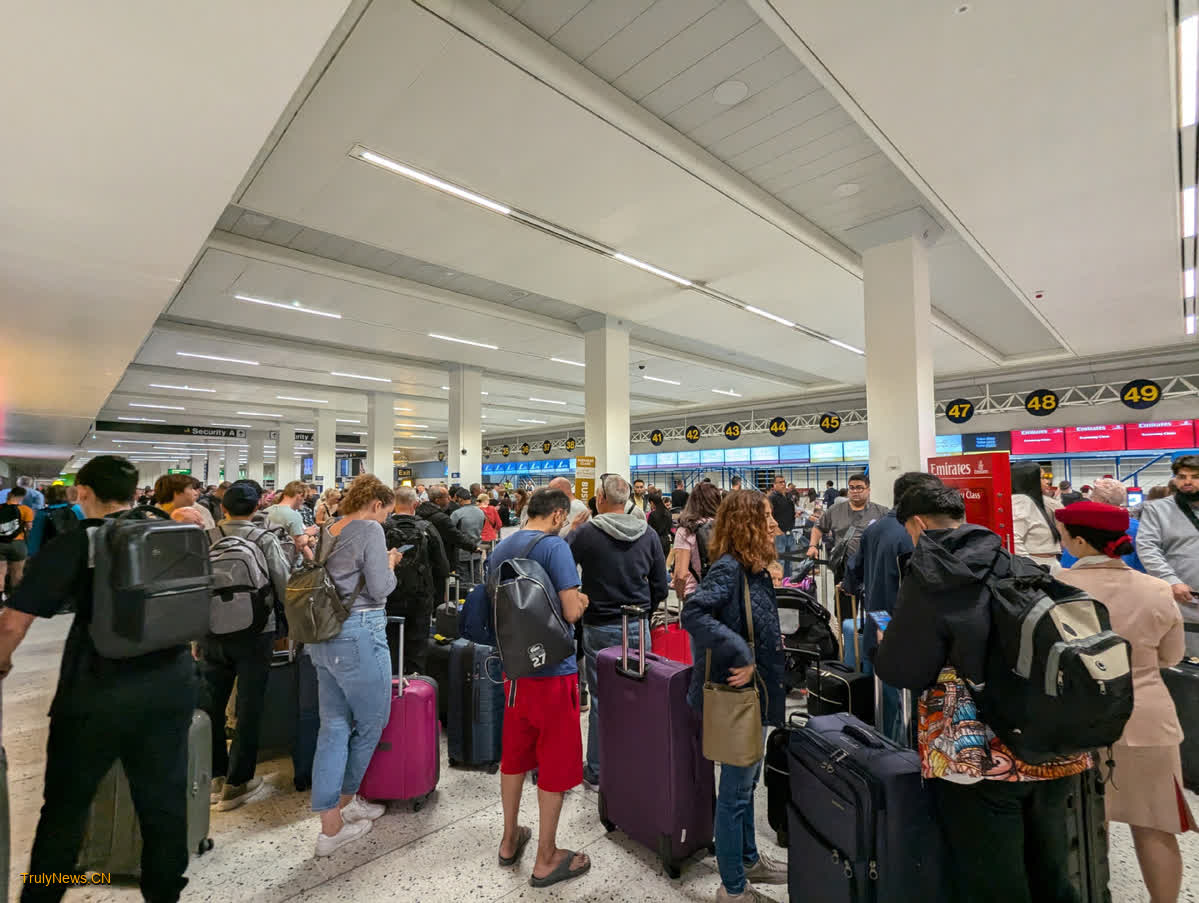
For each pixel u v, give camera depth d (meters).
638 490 6.19
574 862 2.16
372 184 5.34
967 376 14.80
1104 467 13.17
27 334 6.65
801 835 1.85
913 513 1.79
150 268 4.94
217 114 3.05
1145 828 1.79
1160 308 8.23
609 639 2.77
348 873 2.19
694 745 2.21
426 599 3.77
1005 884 1.46
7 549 5.54
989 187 4.83
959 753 1.48
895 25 3.15
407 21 3.51
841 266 7.34
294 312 9.46
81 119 3.05
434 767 2.68
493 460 32.28
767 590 2.06
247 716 2.68
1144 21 3.09
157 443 30.27
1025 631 1.35
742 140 5.01
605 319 10.03
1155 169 4.54
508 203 5.70
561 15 3.70
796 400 19.03
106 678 1.66
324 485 20.84
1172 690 2.76
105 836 2.10
